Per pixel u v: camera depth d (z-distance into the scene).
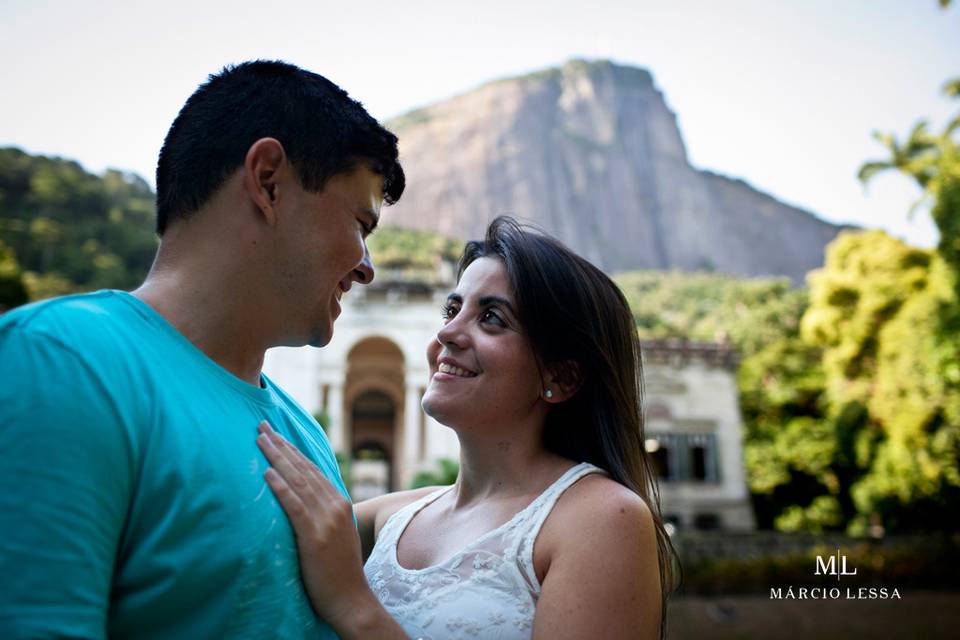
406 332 24.22
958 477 20.69
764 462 28.55
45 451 1.11
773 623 14.47
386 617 1.51
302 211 1.58
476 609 1.69
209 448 1.34
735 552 18.58
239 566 1.30
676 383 26.22
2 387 1.14
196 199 1.56
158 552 1.23
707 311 59.84
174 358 1.42
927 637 13.48
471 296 2.08
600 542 1.65
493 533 1.79
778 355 32.16
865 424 24.55
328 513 1.51
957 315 20.39
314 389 23.05
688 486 25.23
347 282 1.77
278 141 1.56
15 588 1.04
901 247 24.78
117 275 38.50
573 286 2.06
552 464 2.01
